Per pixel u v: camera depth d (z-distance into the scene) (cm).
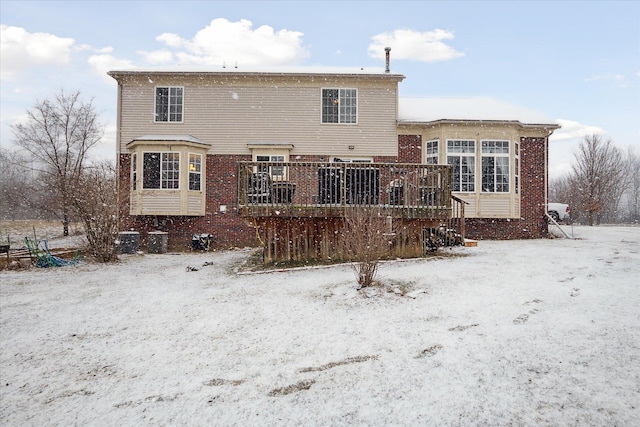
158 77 1725
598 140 3584
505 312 579
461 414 338
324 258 1102
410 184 1079
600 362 407
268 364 471
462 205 1320
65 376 472
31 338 599
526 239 1669
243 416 363
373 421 339
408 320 581
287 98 1745
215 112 1736
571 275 791
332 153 1741
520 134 1741
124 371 477
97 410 392
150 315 688
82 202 1327
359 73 1712
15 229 2666
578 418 319
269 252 1105
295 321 613
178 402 397
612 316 532
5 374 484
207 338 567
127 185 1698
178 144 1623
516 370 405
